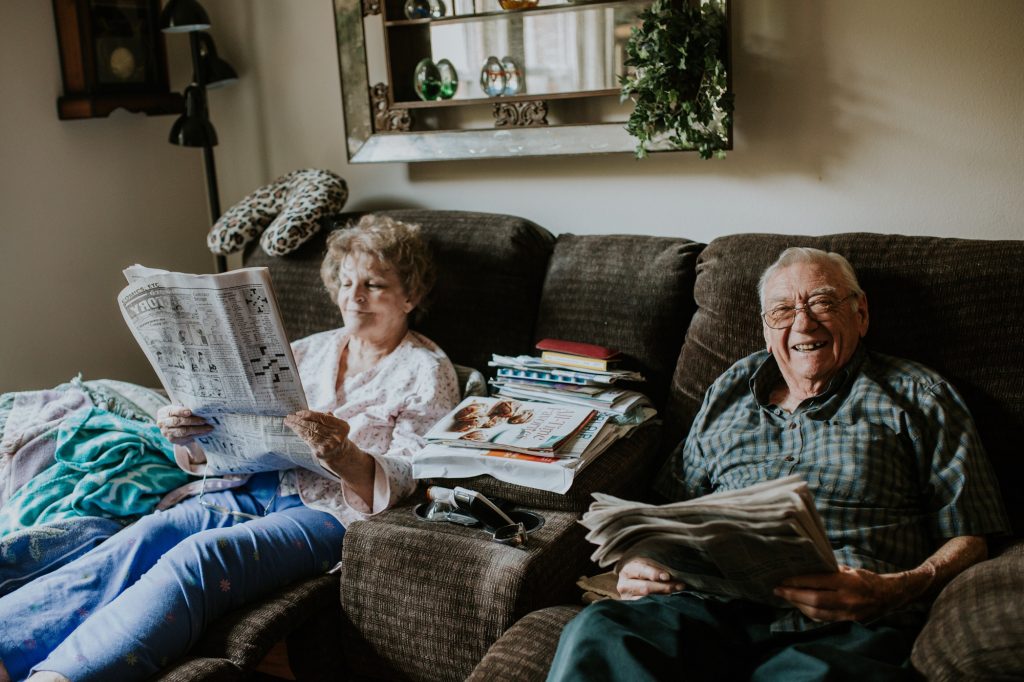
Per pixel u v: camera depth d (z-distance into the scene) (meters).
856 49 1.95
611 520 1.28
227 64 2.65
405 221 2.28
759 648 1.31
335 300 2.14
